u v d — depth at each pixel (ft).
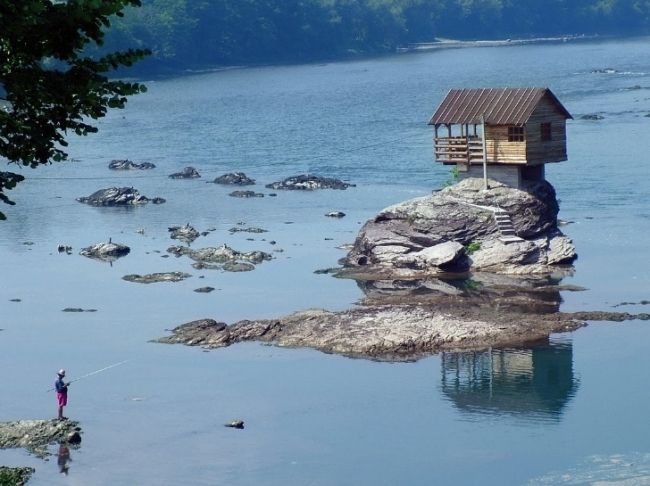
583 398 280.10
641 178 538.47
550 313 342.64
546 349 313.73
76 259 437.58
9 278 411.54
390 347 317.63
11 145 131.44
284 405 283.59
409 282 386.11
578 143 647.56
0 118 127.75
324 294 375.04
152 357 320.91
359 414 276.41
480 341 320.70
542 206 406.82
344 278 394.73
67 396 292.20
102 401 289.53
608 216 464.65
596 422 265.54
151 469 249.34
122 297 381.81
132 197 550.36
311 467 248.52
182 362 315.99
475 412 274.57
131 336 339.98
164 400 288.92
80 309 369.09
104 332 344.90
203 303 370.73
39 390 298.76
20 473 244.42
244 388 295.48
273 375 303.48
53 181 622.95
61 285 399.85
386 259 402.72
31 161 133.49
